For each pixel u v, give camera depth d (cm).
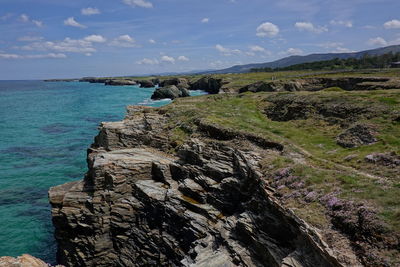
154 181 3422
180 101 6731
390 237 1366
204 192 2817
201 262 2006
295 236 1812
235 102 5769
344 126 3466
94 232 3120
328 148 3025
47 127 8781
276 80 9369
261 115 4800
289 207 1886
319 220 1678
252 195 2397
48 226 3666
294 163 2406
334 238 1525
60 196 3266
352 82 7119
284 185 2156
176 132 4359
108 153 3838
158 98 13188
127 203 3225
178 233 2769
